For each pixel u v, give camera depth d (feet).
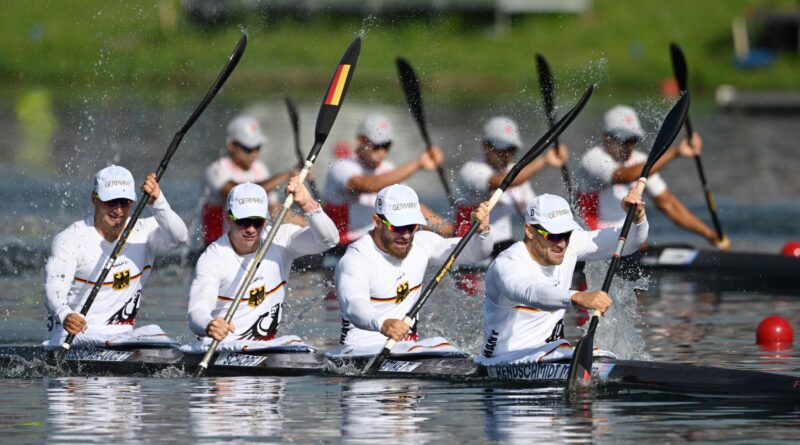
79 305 142.10
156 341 138.10
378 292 132.98
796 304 188.96
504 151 203.21
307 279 208.13
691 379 118.52
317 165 370.32
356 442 98.84
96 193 138.92
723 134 492.95
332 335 160.25
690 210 305.94
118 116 533.96
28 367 133.80
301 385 123.95
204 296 133.59
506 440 99.09
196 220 233.14
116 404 114.62
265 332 138.00
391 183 202.69
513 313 126.31
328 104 153.07
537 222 122.42
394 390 120.67
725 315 178.19
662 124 142.31
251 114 544.62
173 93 634.84
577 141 432.66
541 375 123.13
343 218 208.44
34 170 362.53
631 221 130.11
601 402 113.80
